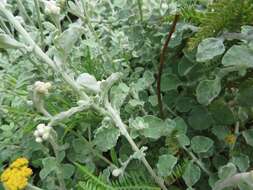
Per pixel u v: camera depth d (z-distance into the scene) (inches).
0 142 10.8
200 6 11.2
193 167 9.1
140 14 11.4
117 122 9.2
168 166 8.9
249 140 9.4
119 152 10.5
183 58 10.1
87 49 11.2
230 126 10.2
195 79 10.2
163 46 10.3
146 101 10.8
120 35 11.5
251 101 9.4
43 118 9.1
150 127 9.6
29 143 10.5
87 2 10.9
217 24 9.3
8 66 11.7
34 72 10.9
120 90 9.7
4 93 11.0
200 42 9.4
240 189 8.4
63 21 15.1
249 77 9.7
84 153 10.1
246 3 8.9
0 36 8.6
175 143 9.5
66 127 10.0
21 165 9.0
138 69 11.2
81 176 10.0
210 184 9.3
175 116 10.6
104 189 8.7
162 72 11.0
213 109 9.8
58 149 9.5
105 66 11.2
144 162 9.1
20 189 8.9
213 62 9.9
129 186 9.0
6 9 9.3
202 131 10.3
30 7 12.9
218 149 10.0
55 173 10.2
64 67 9.1
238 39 9.6
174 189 9.8
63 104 10.5
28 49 9.1
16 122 10.8
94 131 10.3
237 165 9.0
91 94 9.6
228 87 10.1
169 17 10.5
